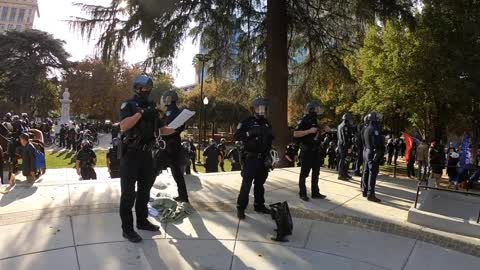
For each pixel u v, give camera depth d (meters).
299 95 17.25
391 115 25.52
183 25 13.77
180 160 6.49
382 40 20.31
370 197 7.66
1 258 4.20
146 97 4.82
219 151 15.30
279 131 14.15
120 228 5.21
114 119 58.53
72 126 29.47
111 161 11.22
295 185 8.91
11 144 12.51
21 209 5.93
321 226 5.84
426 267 4.64
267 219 5.96
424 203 7.00
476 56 16.92
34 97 65.88
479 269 4.66
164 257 4.40
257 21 15.85
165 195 6.89
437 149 14.53
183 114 5.18
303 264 4.46
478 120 21.25
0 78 66.00
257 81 17.22
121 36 13.30
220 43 15.85
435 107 20.39
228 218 5.92
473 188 14.91
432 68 17.94
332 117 32.91
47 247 4.52
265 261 4.47
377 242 5.33
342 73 16.17
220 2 13.77
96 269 4.04
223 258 4.47
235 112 38.88
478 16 17.12
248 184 5.82
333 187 8.98
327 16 15.34
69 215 5.69
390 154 24.62
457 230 5.89
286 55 14.62
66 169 16.42
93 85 57.22
